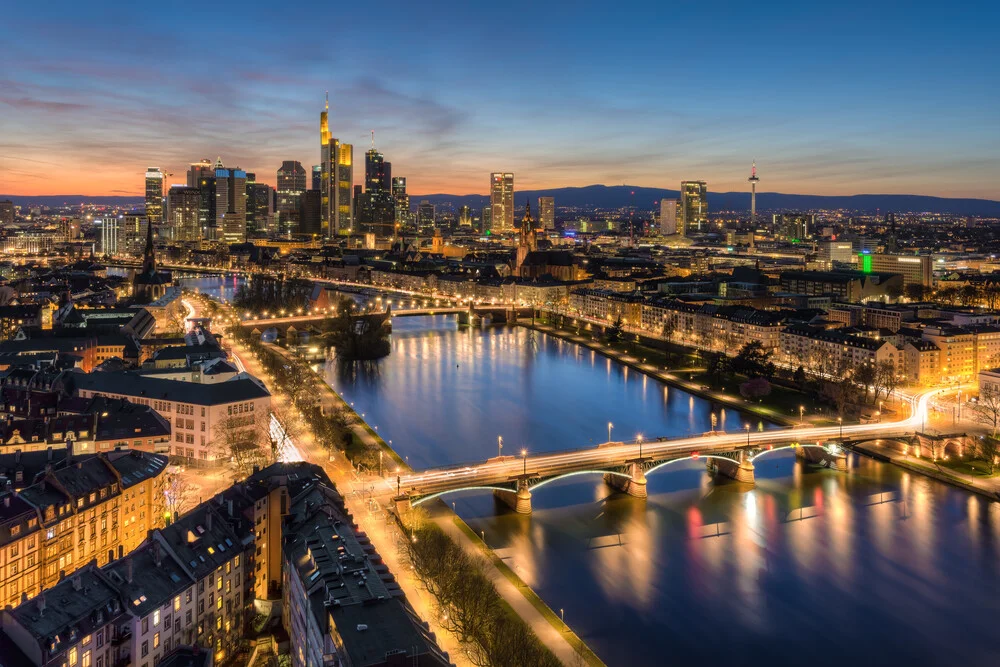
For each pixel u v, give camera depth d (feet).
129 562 628.69
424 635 585.22
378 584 622.13
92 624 577.84
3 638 545.44
